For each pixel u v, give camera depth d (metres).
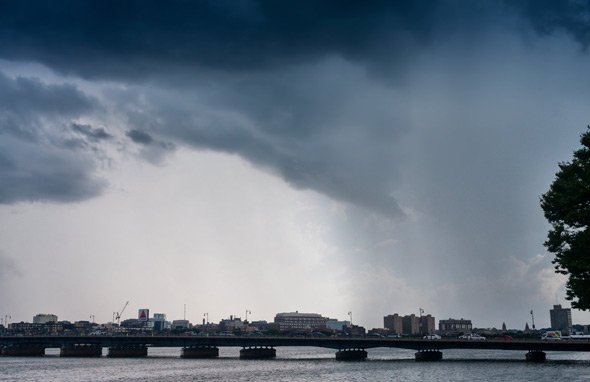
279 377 162.50
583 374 147.62
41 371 193.88
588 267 55.28
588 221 58.16
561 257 59.44
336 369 189.38
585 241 56.59
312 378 157.50
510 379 137.12
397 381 143.50
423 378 149.75
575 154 61.34
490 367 183.12
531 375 147.62
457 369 178.38
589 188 56.88
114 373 184.12
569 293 58.78
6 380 163.25
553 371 160.25
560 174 61.66
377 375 162.62
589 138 60.16
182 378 163.38
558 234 59.62
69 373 185.12
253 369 195.62
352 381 146.62
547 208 61.81
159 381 155.25
